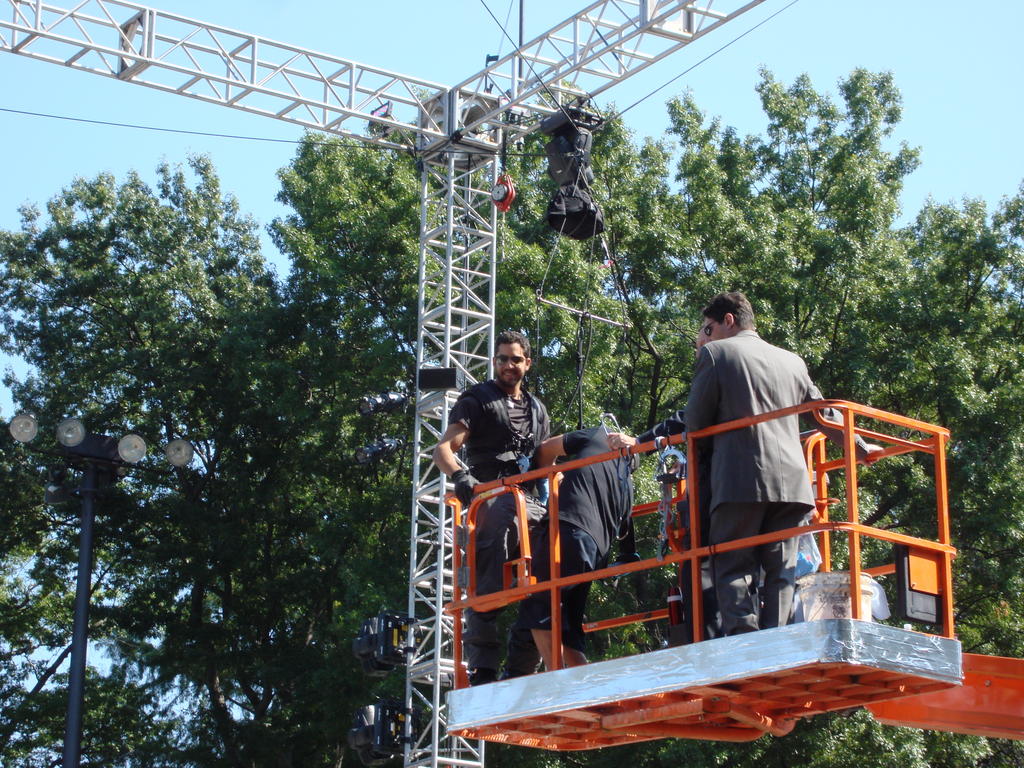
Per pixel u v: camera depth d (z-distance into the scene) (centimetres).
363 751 2383
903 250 3419
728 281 3219
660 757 2698
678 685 830
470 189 2588
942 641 812
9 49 2169
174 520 3891
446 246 2527
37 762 3912
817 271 3209
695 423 863
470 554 1011
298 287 3919
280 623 3950
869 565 2833
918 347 3178
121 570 4084
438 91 2525
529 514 1027
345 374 3716
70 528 3994
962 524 3000
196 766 3675
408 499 3416
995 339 3278
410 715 2373
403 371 3541
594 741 1031
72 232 4131
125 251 4178
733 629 824
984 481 2953
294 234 3666
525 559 954
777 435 847
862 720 2680
